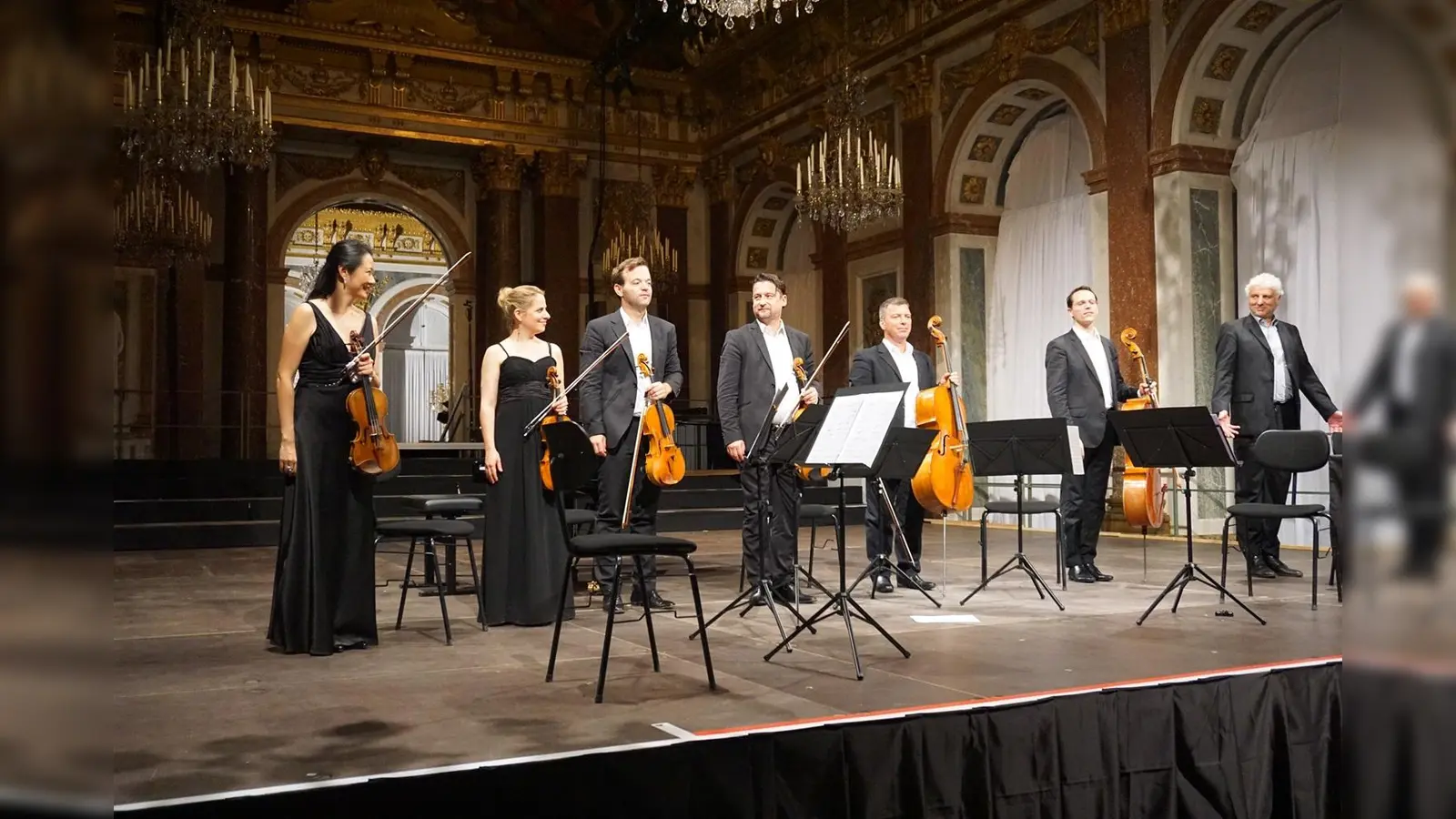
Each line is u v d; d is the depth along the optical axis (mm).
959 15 11391
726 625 4805
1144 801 3336
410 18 14859
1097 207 9914
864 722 2982
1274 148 8930
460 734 2924
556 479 3766
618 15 15617
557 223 15906
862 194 10820
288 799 2404
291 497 4340
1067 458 5082
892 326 5953
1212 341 9148
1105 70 9789
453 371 16141
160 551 9219
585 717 3105
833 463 3688
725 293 16094
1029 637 4324
